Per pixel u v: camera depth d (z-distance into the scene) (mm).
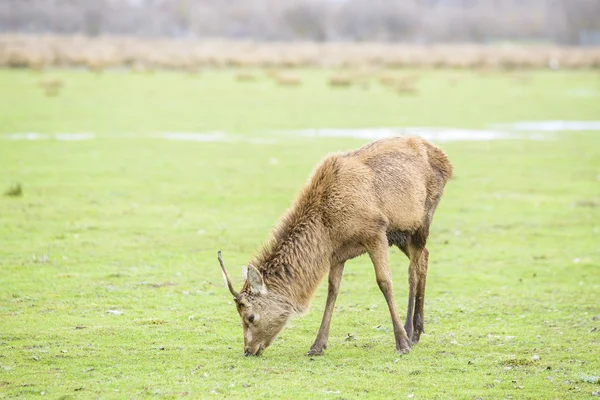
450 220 67688
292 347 37312
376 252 35719
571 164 95125
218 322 41000
